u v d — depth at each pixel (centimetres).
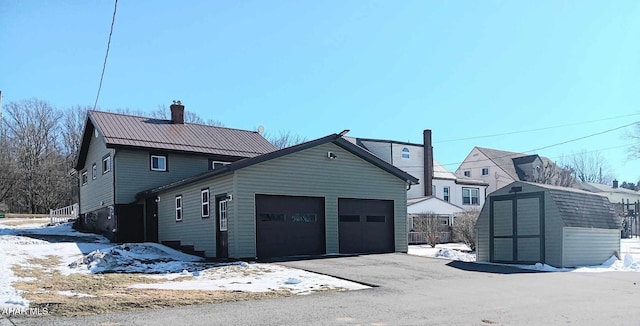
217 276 1299
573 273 1480
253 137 2947
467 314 840
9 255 1638
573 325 764
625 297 1042
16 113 5594
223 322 750
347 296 1011
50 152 5669
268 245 1723
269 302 929
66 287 1080
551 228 1672
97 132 2552
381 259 1689
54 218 3612
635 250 2464
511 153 5366
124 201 2338
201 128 2823
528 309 893
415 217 3253
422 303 941
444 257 1995
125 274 1334
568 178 4972
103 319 756
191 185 1986
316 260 1638
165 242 2089
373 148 3872
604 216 1839
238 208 1664
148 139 2434
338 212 1914
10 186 5312
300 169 1830
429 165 4009
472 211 3058
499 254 1827
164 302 906
